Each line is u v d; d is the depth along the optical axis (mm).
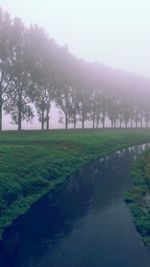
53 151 56125
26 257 23094
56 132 88125
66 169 49625
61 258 22656
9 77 77062
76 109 111500
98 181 44562
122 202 35031
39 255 23359
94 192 38906
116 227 27891
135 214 30672
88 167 54844
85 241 25328
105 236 26125
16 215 30328
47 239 25766
